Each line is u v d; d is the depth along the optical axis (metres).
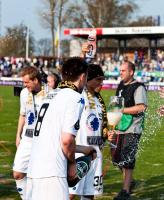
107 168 9.76
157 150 12.99
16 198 8.29
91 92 6.87
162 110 10.52
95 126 6.80
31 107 7.80
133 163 8.22
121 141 8.17
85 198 6.77
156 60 47.12
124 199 8.15
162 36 48.53
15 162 7.83
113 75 44.75
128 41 56.00
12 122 19.06
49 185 4.93
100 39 52.41
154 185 9.35
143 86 8.19
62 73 5.21
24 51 49.81
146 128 15.67
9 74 47.88
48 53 59.53
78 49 52.44
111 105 6.90
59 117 4.97
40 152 4.99
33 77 7.75
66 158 4.99
